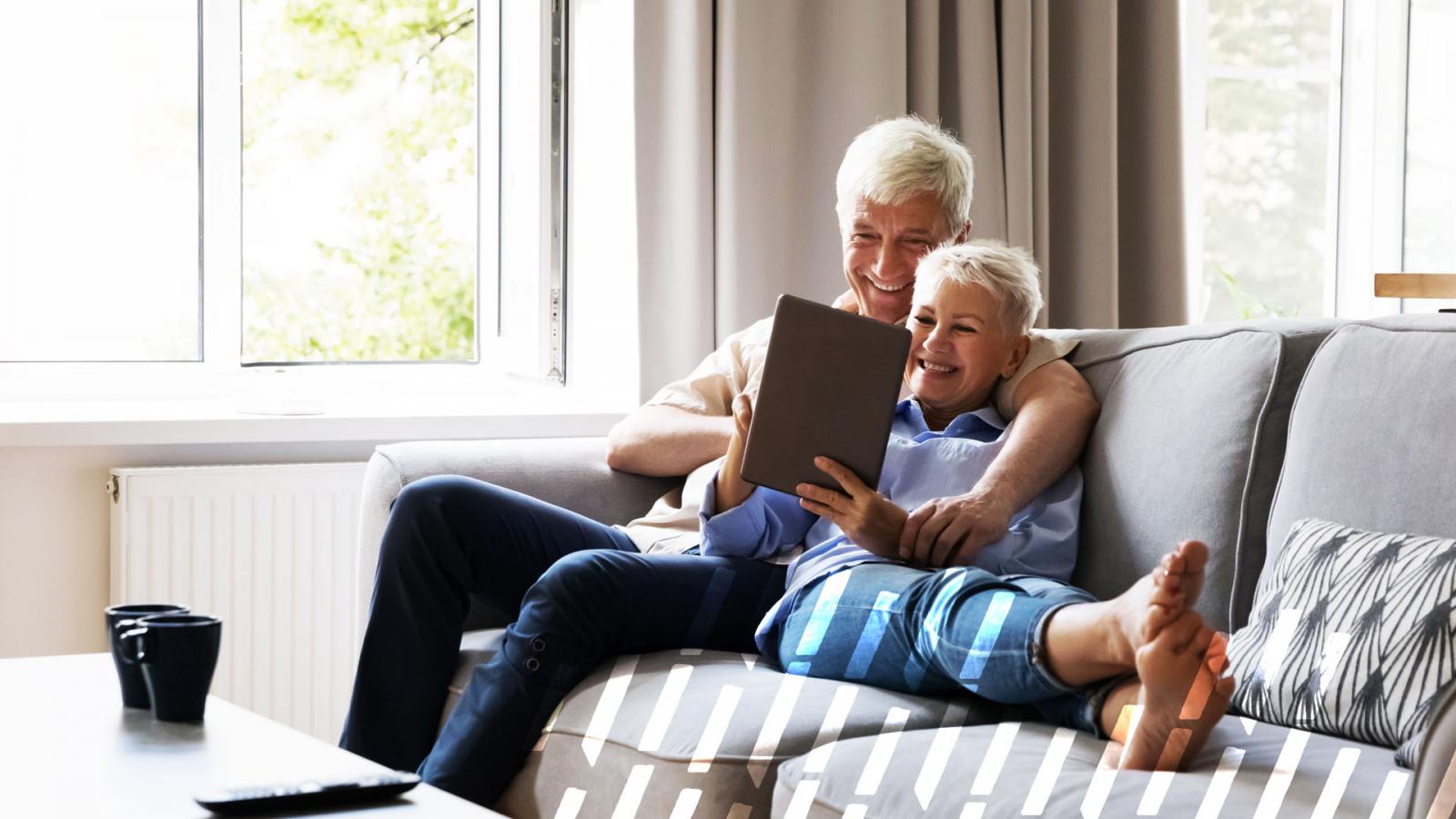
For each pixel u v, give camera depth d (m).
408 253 3.08
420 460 2.00
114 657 1.25
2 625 2.44
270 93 2.93
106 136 2.77
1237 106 3.48
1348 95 3.57
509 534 1.84
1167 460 1.69
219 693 2.49
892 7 2.80
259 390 2.86
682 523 2.01
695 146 2.71
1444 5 3.57
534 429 2.75
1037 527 1.75
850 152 2.09
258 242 2.93
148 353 2.81
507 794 1.62
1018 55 2.88
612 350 2.96
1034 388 1.84
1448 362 1.46
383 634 1.78
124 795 0.99
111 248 2.78
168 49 2.81
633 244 2.88
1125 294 3.09
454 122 3.12
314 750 1.12
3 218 2.69
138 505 2.42
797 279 2.79
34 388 2.68
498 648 1.75
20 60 2.70
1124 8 3.06
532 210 2.93
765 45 2.74
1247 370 1.65
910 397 1.93
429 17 3.08
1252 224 3.51
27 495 2.45
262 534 2.52
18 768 1.06
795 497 1.85
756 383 2.07
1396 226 3.57
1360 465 1.49
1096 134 2.96
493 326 3.11
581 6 3.02
